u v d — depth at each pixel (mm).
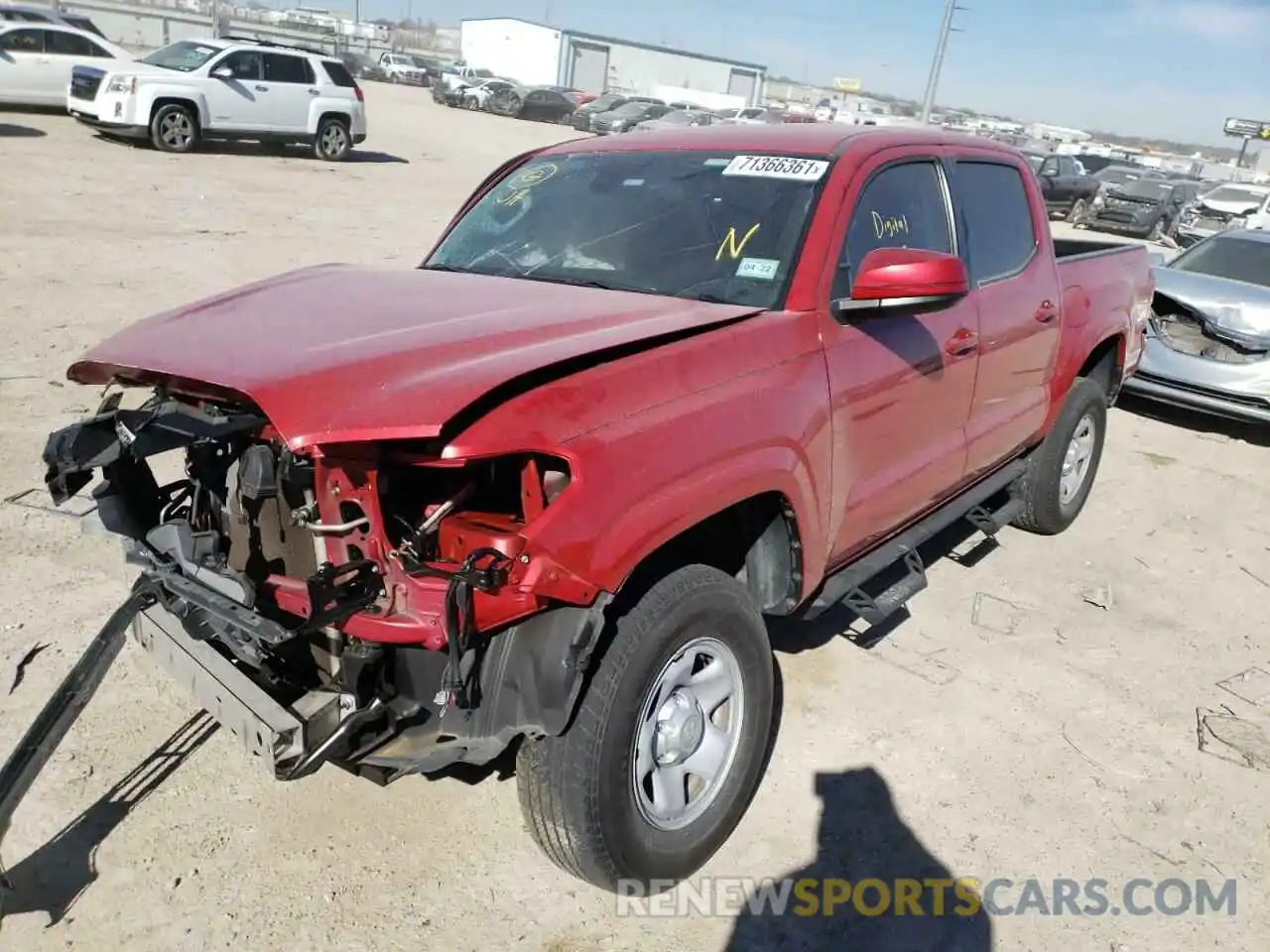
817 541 3309
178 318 2977
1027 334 4605
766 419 2955
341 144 20578
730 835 3227
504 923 2842
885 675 4180
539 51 75812
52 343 7348
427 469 2508
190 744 3445
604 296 3254
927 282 3094
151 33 60281
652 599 2711
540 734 2551
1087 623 4801
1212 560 5715
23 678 3668
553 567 2369
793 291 3279
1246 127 50844
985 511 5129
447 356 2529
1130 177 27016
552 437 2402
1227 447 8078
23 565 4398
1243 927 2998
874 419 3543
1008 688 4168
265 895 2861
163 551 2730
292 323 2816
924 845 3250
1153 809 3492
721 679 3004
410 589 2387
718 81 80938
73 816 3090
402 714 2551
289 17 85188
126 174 15570
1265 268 8867
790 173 3604
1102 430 5855
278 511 2645
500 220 4008
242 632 2715
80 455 2660
